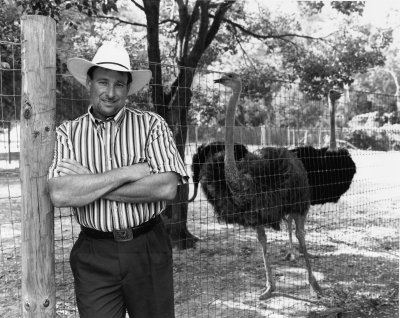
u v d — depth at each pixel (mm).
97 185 2393
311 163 6562
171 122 6160
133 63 5836
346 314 4496
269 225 5156
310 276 5012
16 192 10570
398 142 13242
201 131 10453
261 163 5113
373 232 7664
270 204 5035
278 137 10156
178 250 6508
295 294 4996
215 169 5359
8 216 8406
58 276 5352
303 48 9578
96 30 8531
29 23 2447
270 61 14188
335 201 7012
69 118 5168
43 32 2465
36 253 2537
